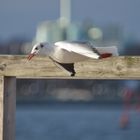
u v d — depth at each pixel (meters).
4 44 161.25
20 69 12.67
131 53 158.75
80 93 137.50
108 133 61.72
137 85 116.56
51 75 12.59
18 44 160.62
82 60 12.39
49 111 110.56
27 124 71.56
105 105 132.62
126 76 12.42
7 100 12.91
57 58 12.41
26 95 133.00
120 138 56.75
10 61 12.70
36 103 133.38
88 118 87.88
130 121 76.62
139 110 93.44
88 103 133.88
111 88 134.62
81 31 182.62
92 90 136.88
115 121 79.00
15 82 13.02
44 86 134.88
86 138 56.94
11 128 12.98
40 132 60.84
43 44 12.50
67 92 138.00
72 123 75.56
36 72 12.64
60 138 56.47
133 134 60.59
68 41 12.35
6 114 12.90
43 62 12.60
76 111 110.94
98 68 12.47
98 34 180.38
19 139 54.59
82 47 12.12
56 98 134.88
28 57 12.64
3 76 12.74
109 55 12.17
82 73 12.51
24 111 110.31
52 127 67.69
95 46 12.32
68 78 12.84
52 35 183.50
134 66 12.39
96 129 66.38
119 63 12.42
